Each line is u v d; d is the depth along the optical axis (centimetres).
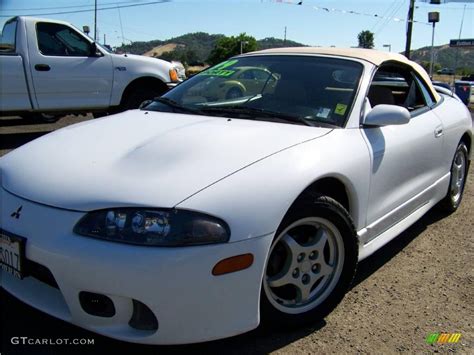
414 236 394
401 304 282
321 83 310
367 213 282
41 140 281
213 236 197
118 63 766
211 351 231
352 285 304
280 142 246
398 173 308
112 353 227
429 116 371
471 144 460
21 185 230
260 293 217
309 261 246
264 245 209
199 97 333
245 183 212
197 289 196
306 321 248
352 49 355
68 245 199
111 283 194
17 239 211
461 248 370
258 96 315
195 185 207
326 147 254
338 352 234
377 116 283
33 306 220
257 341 239
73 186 216
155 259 190
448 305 283
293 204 229
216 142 242
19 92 689
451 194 434
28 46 689
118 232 196
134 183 209
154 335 199
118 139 258
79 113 753
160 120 290
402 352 237
